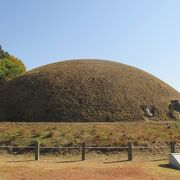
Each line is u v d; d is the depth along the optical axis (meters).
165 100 40.91
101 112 36.16
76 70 42.84
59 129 27.45
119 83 40.69
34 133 26.34
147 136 26.72
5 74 58.47
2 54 71.62
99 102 37.38
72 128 27.92
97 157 22.95
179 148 24.95
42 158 22.41
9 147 23.00
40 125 29.31
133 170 18.36
